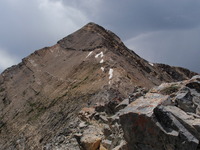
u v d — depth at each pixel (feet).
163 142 39.99
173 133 39.40
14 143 205.57
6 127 247.91
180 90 50.75
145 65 318.45
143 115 41.47
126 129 43.91
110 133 61.93
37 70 318.04
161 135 40.04
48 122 197.57
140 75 255.09
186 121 41.19
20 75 337.11
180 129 39.68
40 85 281.33
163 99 45.50
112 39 339.16
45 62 326.44
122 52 304.09
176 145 39.04
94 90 197.47
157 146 40.63
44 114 214.90
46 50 347.97
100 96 176.45
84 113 99.71
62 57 312.91
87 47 296.71
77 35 343.26
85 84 219.82
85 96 194.49
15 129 230.07
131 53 345.10
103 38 303.68
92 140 65.00
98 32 333.21
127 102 76.23
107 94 173.17
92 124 84.28
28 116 237.45
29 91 285.64
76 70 257.75
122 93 180.55
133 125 42.73
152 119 40.63
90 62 257.55
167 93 56.44
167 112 41.57
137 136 42.63
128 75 219.61
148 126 41.11
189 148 38.47
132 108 44.78
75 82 236.63
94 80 217.97
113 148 55.06
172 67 430.61
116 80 198.18
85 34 334.44
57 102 219.82
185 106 45.62
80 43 319.47
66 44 337.31
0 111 290.15
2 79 355.97
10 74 355.97
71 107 191.83
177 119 41.39
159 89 58.90
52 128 184.55
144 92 88.33
